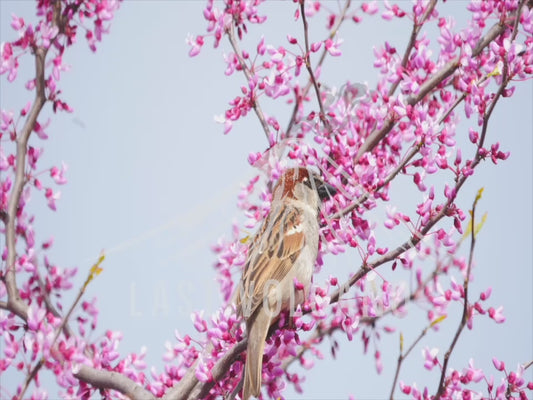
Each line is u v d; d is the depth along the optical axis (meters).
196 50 11.05
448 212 9.75
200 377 9.61
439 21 11.58
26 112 10.93
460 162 9.73
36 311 9.45
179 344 10.17
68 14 11.25
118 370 10.43
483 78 10.85
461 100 10.63
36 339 9.40
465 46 10.94
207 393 9.92
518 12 10.23
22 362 9.57
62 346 9.58
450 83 11.64
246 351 9.83
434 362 10.20
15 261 10.27
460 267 10.60
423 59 11.30
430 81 11.30
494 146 9.60
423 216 9.88
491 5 11.32
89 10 11.23
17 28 10.84
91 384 10.02
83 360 9.62
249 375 9.47
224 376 10.16
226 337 9.90
